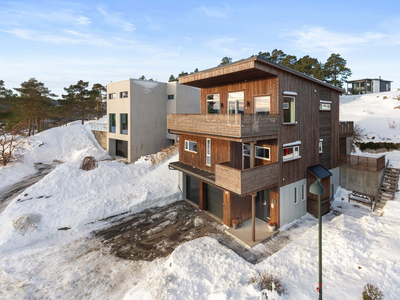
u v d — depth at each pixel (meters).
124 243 10.98
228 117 10.46
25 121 37.31
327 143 15.16
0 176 21.69
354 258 7.85
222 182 11.00
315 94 13.79
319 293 6.14
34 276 8.77
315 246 9.08
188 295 7.04
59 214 12.86
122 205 14.27
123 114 26.52
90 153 28.64
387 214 10.87
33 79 39.16
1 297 7.73
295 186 12.68
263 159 12.34
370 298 6.03
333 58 40.44
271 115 10.99
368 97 35.75
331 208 13.88
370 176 14.52
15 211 13.42
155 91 26.75
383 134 20.92
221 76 11.71
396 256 7.50
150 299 6.96
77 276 8.73
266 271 7.90
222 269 8.25
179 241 11.06
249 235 11.24
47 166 26.27
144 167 19.84
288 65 40.81
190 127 13.29
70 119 66.56
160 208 14.98
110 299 7.62
